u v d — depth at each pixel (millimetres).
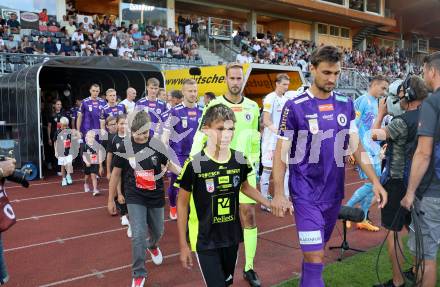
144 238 4094
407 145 3662
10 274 4680
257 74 13961
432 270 3379
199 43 24000
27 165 10117
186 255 3064
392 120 3783
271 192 8578
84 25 19094
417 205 3387
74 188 9523
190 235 3102
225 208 3068
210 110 3047
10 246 5625
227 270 3223
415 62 40469
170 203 6730
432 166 3285
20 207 7789
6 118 11234
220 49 23656
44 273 4699
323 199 3277
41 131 11359
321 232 3197
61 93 14742
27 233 6195
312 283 3145
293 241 5695
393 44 43594
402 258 4004
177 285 4312
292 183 3340
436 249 3387
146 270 4379
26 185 3227
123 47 18875
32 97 10414
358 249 5191
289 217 6867
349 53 32156
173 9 24516
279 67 12414
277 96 6797
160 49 20234
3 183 3113
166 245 5559
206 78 12227
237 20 30844
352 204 5934
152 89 7945
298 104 3264
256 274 4305
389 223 3783
